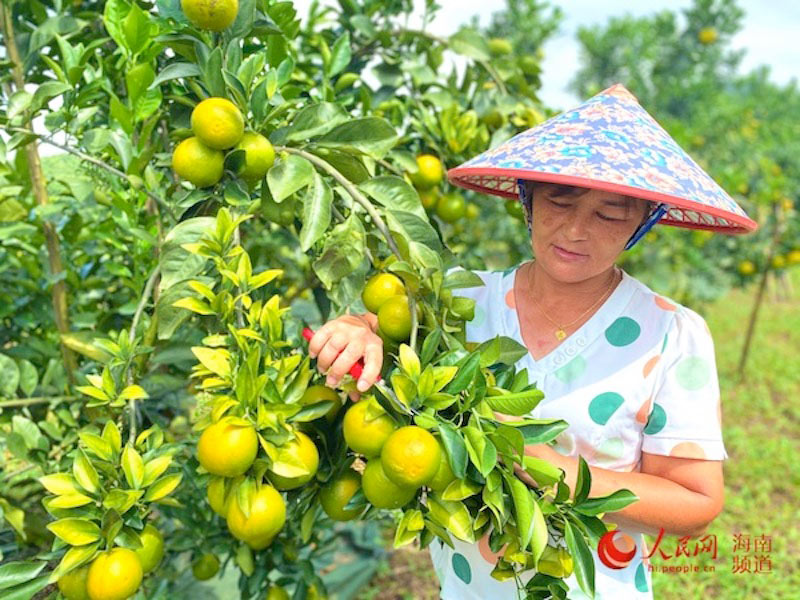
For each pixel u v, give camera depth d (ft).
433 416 3.89
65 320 6.68
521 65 8.95
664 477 4.90
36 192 6.37
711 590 11.87
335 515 4.59
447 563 5.65
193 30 4.87
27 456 5.79
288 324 5.63
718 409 4.84
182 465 5.26
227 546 6.43
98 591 3.92
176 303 4.33
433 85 8.45
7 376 6.15
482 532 4.17
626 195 4.37
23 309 7.36
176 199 5.42
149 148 5.83
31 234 6.72
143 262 6.49
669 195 4.10
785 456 16.57
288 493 4.76
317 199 4.60
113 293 7.77
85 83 5.75
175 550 6.78
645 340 4.91
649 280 21.81
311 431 4.65
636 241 5.00
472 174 4.72
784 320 30.19
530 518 3.66
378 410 3.95
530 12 20.43
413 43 8.64
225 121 4.41
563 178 4.11
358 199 4.71
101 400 4.81
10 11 6.05
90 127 6.43
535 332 5.22
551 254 4.66
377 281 4.65
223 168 4.65
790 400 20.34
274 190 4.56
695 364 4.79
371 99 8.07
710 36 29.84
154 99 5.54
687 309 5.03
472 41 8.34
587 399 4.90
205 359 4.15
